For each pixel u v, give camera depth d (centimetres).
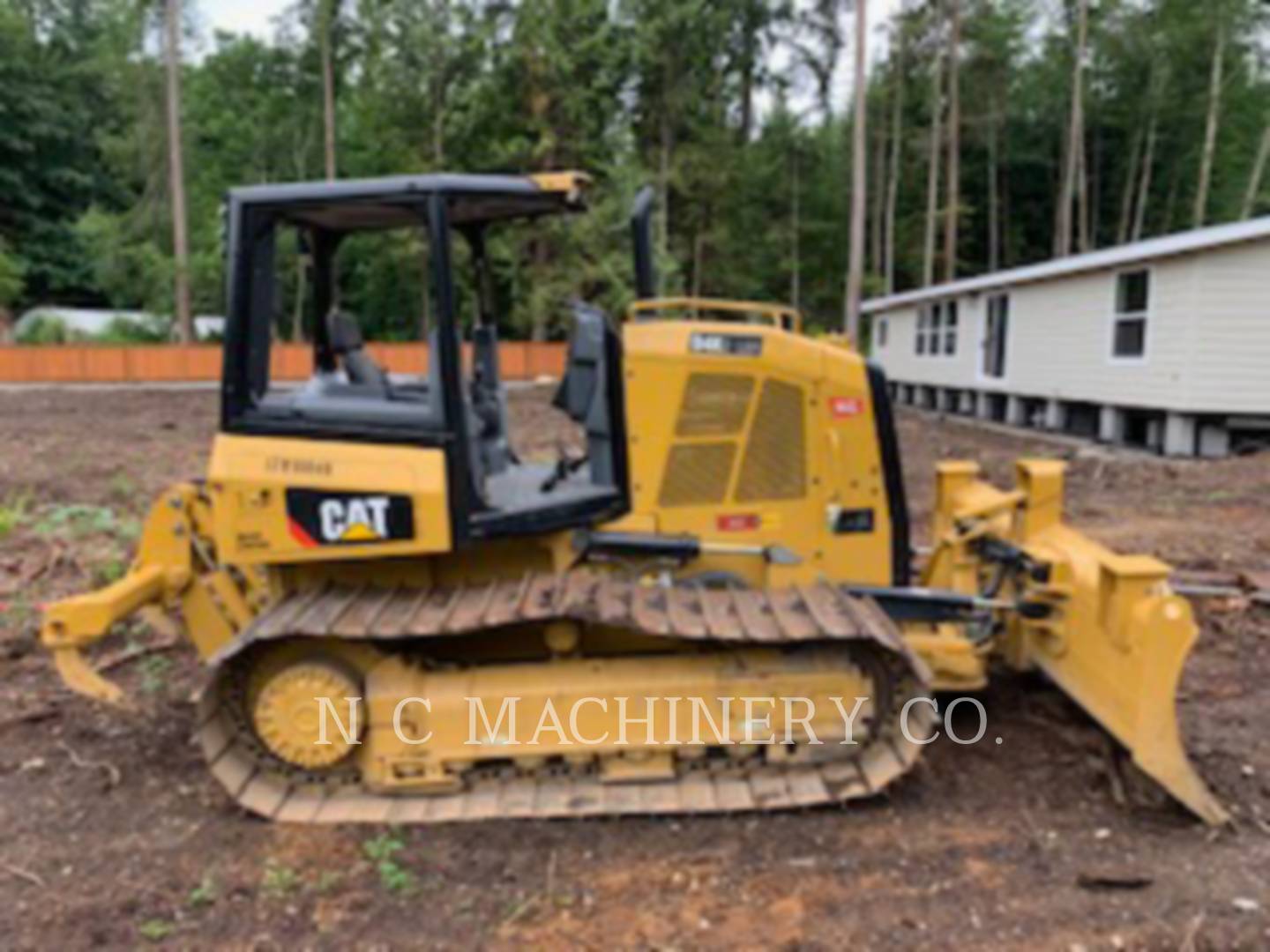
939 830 358
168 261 3103
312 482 361
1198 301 1209
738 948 295
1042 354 1622
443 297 357
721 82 3506
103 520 844
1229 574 692
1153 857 338
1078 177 3753
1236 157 3509
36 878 334
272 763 380
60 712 476
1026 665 451
